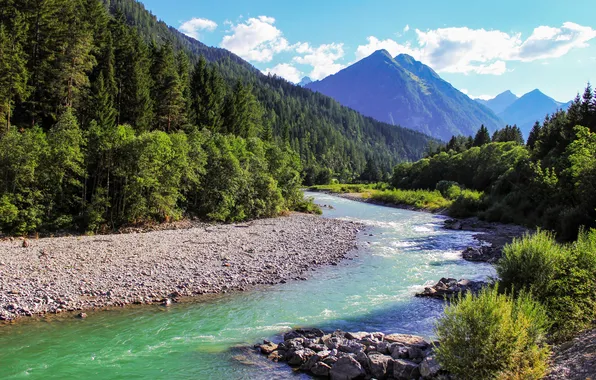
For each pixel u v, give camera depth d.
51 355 11.31
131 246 24.56
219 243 26.92
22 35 46.47
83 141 32.50
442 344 8.76
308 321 14.57
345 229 37.84
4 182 28.55
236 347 12.20
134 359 11.24
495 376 7.96
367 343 11.79
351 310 15.80
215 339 12.81
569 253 12.90
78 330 13.11
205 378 10.22
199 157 39.62
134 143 33.69
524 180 51.69
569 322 10.78
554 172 41.62
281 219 43.69
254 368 10.80
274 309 15.78
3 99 40.69
